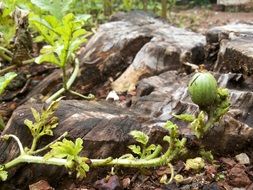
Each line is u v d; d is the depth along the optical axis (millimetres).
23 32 880
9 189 600
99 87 916
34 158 572
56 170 596
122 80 883
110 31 999
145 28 1034
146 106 693
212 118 545
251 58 741
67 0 806
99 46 959
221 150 635
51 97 821
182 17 2203
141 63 875
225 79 712
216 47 921
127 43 936
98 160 575
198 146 610
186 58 880
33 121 622
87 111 654
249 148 640
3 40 954
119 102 788
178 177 577
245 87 713
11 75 669
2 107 899
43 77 1031
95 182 591
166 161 560
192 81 533
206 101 529
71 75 894
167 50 876
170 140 549
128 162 570
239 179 573
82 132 609
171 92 727
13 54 918
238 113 647
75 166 545
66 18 702
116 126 620
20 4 893
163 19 1207
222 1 2486
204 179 581
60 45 777
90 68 927
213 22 2061
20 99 943
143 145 582
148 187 583
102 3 1738
